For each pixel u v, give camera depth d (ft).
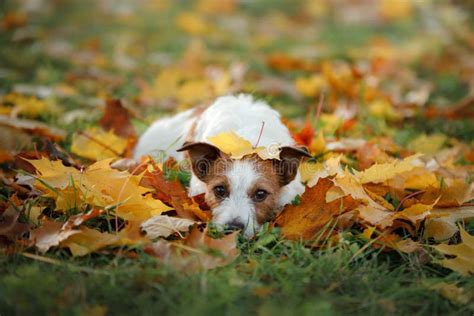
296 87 6.00
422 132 5.10
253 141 3.74
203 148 3.59
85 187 3.48
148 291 2.98
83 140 4.27
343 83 5.39
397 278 3.17
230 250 3.22
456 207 3.65
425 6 10.10
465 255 3.29
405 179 3.90
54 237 3.22
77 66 6.68
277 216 3.54
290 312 2.84
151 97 5.60
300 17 10.09
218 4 10.27
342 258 3.23
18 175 3.70
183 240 3.27
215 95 5.48
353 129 4.93
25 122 4.53
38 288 2.91
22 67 6.33
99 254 3.22
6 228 3.31
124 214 3.39
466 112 5.32
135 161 4.01
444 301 3.06
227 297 2.92
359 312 2.98
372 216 3.47
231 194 3.58
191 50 7.15
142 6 10.30
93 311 2.83
